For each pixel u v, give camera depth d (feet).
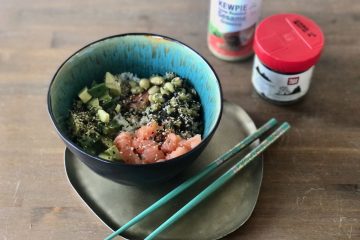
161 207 1.64
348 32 2.17
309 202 1.69
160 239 1.57
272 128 1.86
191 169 1.74
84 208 1.66
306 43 1.81
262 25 1.87
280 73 1.82
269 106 1.94
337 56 2.09
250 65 2.07
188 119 1.70
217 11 1.94
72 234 1.61
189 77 1.78
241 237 1.61
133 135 1.66
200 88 1.74
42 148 1.81
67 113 1.69
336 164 1.79
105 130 1.68
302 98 1.96
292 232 1.63
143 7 2.26
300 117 1.91
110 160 1.50
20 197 1.69
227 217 1.63
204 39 2.15
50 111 1.53
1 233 1.61
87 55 1.72
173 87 1.77
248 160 1.71
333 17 2.23
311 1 2.29
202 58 1.68
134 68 1.84
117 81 1.80
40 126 1.87
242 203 1.66
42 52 2.09
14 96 1.95
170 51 1.76
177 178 1.71
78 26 2.19
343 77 2.03
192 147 1.56
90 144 1.64
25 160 1.78
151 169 1.46
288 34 1.84
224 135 1.82
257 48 1.83
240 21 1.94
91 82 1.79
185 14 2.24
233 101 1.95
